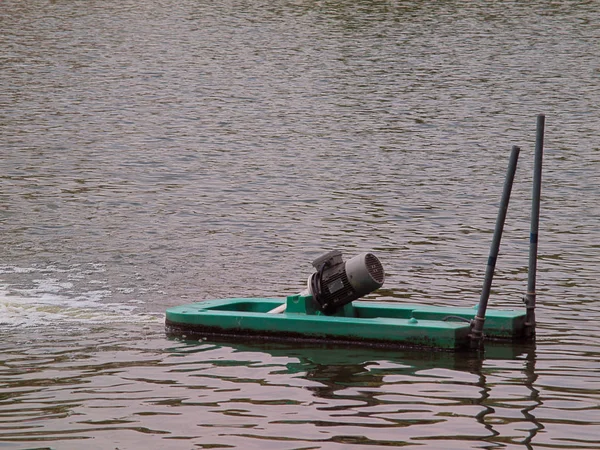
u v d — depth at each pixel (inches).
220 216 2812.5
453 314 1786.4
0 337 1775.3
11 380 1560.0
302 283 2176.4
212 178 3316.9
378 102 4729.3
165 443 1315.2
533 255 1766.7
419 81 5226.4
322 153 3715.6
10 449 1296.8
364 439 1326.3
